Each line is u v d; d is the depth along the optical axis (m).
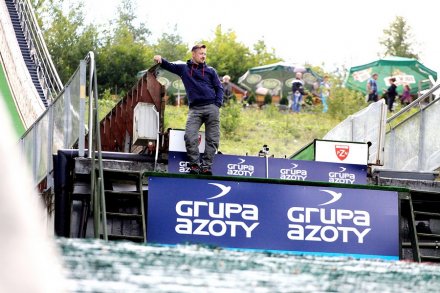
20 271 7.04
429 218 39.53
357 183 39.62
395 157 47.75
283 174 39.16
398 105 127.31
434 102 44.88
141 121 39.00
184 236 36.12
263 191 36.97
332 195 37.47
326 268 17.53
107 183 36.62
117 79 151.38
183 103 123.00
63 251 14.90
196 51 37.66
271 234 36.75
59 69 161.62
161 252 16.44
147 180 36.34
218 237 36.38
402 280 16.69
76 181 36.16
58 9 164.75
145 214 36.62
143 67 152.62
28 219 7.09
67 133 38.31
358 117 46.91
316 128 130.38
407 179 41.41
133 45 156.88
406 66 129.12
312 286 14.41
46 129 42.41
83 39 161.75
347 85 131.25
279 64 133.00
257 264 16.41
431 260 38.34
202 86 37.50
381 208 37.81
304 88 134.00
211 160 37.75
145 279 13.05
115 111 48.84
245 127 128.62
